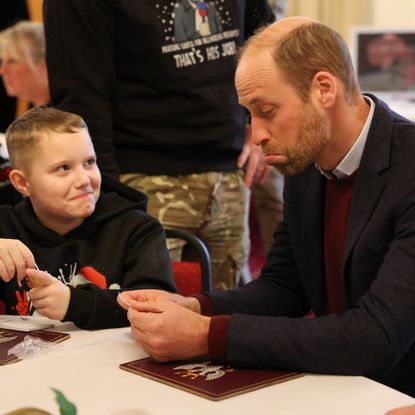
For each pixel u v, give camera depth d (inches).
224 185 115.4
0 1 184.9
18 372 58.7
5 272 70.9
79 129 82.4
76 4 103.0
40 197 82.2
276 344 58.3
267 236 163.9
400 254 61.9
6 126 184.9
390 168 66.6
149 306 61.9
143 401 52.6
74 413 40.8
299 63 63.1
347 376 58.0
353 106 67.4
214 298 73.4
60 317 70.8
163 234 87.5
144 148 110.0
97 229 86.0
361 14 243.1
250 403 52.0
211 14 110.4
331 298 74.4
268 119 64.4
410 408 49.0
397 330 59.6
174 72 107.6
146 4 105.2
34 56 147.6
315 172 74.0
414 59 203.3
